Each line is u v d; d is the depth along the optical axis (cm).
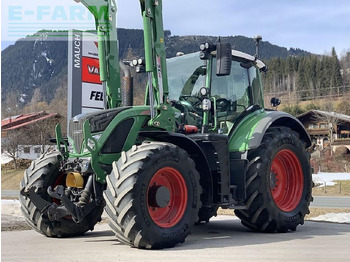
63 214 555
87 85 938
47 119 3559
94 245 539
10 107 4756
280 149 668
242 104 688
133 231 489
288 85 8250
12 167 4175
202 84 657
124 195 488
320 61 8825
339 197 2200
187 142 568
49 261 430
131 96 657
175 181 542
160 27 593
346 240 578
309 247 518
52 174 608
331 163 4250
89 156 551
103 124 555
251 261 429
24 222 779
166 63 641
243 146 634
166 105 590
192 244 545
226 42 602
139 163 500
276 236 622
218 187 594
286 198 694
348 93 7462
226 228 714
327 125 5353
